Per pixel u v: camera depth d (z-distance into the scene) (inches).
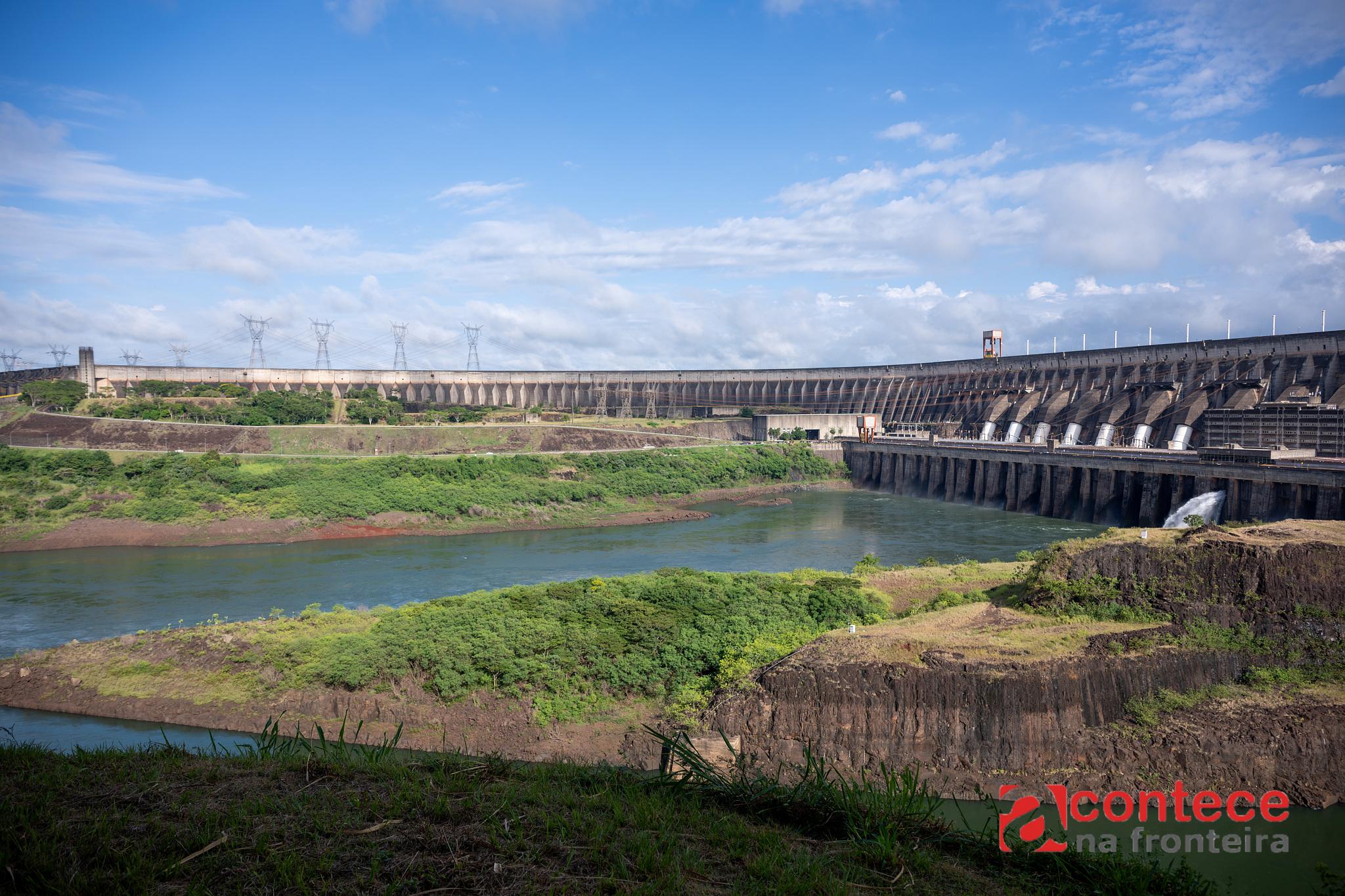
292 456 6909.5
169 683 2728.8
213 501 5876.0
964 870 877.2
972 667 2234.3
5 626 3575.3
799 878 777.6
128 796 868.6
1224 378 7091.5
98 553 5137.8
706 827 892.0
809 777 1029.2
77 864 706.2
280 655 2773.1
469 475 6815.9
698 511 6953.7
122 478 6048.2
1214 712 2210.9
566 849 783.1
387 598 4050.2
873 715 2220.7
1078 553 2866.6
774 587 3253.0
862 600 3051.2
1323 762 2086.6
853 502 7726.4
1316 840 1838.1
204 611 3801.7
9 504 5551.2
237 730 2480.3
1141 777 2079.2
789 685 2308.1
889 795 997.8
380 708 2529.5
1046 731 2158.0
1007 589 3085.6
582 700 2546.8
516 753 2343.8
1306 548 2561.5
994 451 7367.1
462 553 5226.4
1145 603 2625.5
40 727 2519.7
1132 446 7298.2
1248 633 2447.1
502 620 2837.1
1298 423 5787.4
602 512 6663.4
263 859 739.4
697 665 2640.3
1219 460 5487.2
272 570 4680.1
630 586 3250.5
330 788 920.3
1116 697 2242.9
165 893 677.9
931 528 6146.7
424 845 779.4
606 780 1033.5
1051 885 890.1
